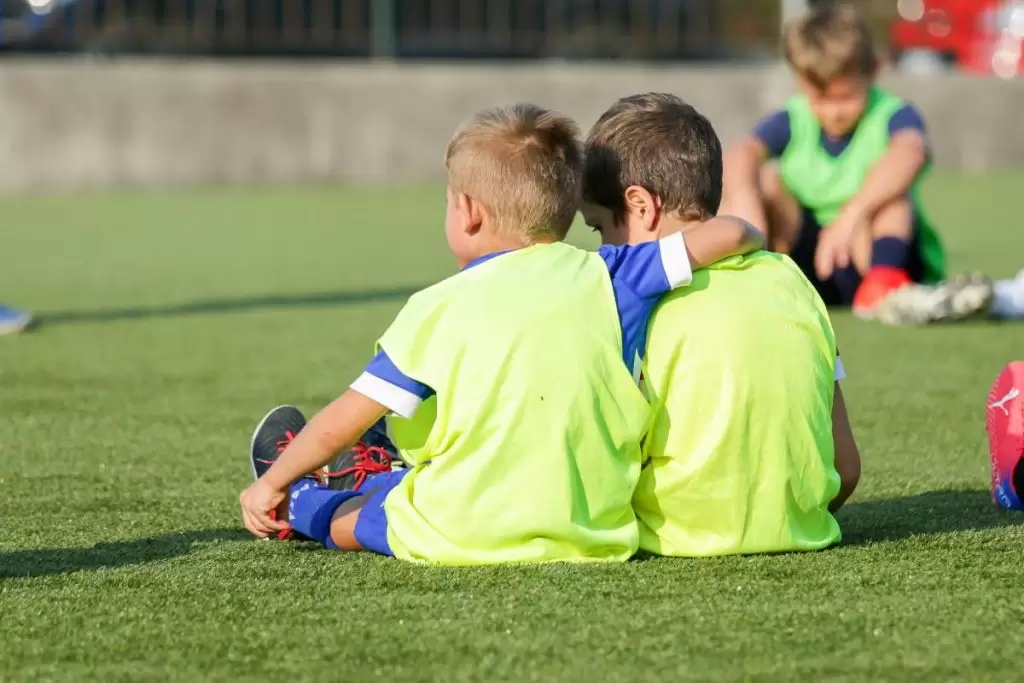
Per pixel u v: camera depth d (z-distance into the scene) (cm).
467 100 3797
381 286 2098
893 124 1734
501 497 705
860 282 1769
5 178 3569
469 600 665
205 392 1295
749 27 3950
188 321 1747
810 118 1748
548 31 3869
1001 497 853
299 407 1225
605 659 593
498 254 729
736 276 742
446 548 711
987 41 4269
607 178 783
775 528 738
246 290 2058
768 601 665
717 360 725
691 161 775
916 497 899
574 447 703
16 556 766
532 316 702
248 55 3734
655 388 729
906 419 1159
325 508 766
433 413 720
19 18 3609
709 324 728
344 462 820
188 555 764
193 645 616
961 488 925
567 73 3838
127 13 3647
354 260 2433
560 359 701
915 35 4250
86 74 3572
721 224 739
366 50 3797
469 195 741
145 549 780
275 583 705
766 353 731
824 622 636
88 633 634
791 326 739
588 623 635
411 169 3800
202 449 1062
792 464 736
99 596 688
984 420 1152
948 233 2772
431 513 718
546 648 605
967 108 4044
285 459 741
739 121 3916
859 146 1738
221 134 3681
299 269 2311
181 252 2547
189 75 3644
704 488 729
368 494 768
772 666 584
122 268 2317
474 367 700
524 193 731
